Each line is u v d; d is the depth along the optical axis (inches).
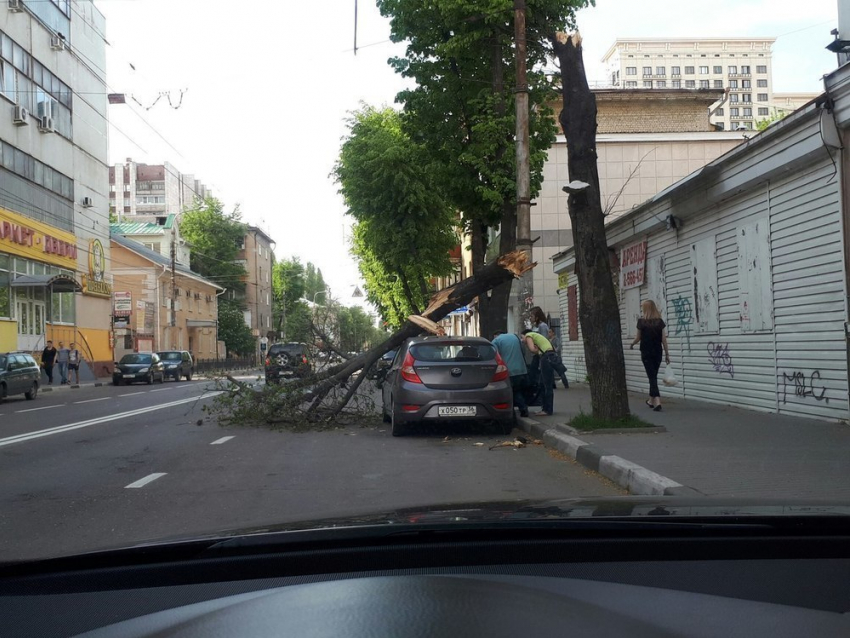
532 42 644.7
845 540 93.9
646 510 100.2
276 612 72.4
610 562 88.4
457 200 729.6
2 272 1217.4
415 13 676.1
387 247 853.2
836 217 386.6
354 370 531.5
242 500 276.5
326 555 91.4
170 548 90.4
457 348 452.4
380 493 284.5
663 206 594.6
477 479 310.7
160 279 2174.0
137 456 397.4
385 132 859.4
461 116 721.6
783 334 441.4
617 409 407.8
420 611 71.4
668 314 613.9
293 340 570.9
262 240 3447.3
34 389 999.0
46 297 1392.7
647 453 323.3
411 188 803.4
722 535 93.7
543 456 372.2
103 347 1653.5
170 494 291.0
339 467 349.1
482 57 695.1
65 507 270.1
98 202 1633.9
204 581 88.4
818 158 398.3
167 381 1621.6
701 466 289.1
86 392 1159.0
